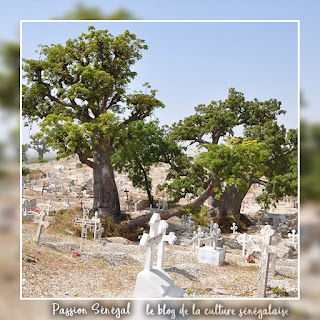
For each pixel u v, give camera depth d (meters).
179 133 32.78
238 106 35.09
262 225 33.12
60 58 26.08
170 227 28.62
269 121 32.78
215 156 25.70
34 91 25.59
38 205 29.36
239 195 32.50
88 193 40.06
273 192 31.66
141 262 16.75
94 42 25.73
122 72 27.38
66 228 22.39
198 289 13.63
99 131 26.17
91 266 15.14
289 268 16.77
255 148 25.69
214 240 17.50
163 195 41.22
